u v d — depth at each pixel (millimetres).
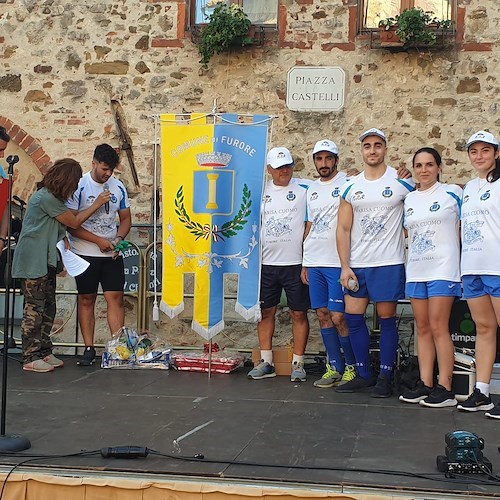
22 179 8305
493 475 3881
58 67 8250
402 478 3881
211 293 6637
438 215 5605
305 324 6574
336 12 7883
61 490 4020
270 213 6547
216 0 8117
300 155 7930
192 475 3943
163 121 6652
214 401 5680
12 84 8305
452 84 7730
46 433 4754
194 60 8078
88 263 6789
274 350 6832
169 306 6660
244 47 7988
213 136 6578
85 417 5168
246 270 6578
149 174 8133
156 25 8133
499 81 7664
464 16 7711
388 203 5848
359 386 6117
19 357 7461
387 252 5867
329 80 7883
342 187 6031
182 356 7012
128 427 4898
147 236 8086
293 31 7941
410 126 7785
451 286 5566
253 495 3838
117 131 8172
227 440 4590
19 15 8305
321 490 3799
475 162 5473
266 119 6594
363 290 5980
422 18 7512
